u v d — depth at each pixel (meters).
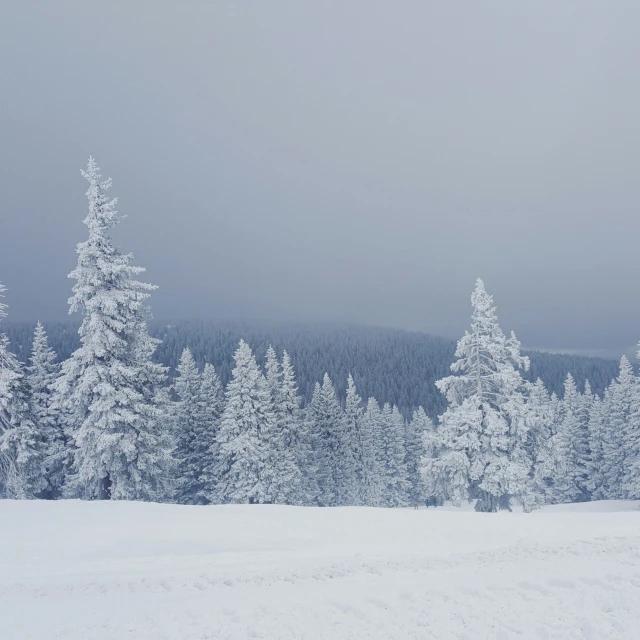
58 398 28.28
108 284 28.80
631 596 8.57
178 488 42.66
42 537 16.38
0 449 32.78
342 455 56.59
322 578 10.64
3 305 33.03
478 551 13.61
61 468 38.66
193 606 8.64
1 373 33.78
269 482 39.59
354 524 18.28
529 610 8.20
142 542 15.88
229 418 39.47
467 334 33.50
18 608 8.92
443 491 33.12
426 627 7.66
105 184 28.89
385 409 67.00
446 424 33.09
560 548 12.84
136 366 29.84
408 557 12.98
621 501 52.91
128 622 8.02
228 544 15.67
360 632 7.48
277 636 7.37
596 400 62.59
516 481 30.42
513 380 31.58
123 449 27.28
